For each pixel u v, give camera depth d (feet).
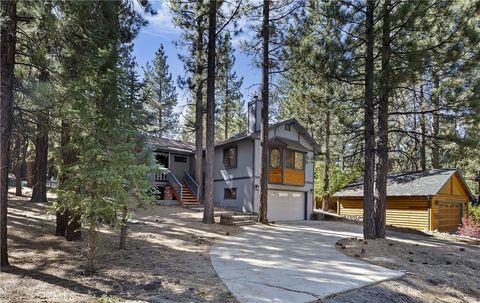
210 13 49.08
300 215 70.74
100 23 22.62
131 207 25.43
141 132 26.43
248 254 28.58
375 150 38.42
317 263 26.18
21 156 55.01
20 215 39.88
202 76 64.08
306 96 43.19
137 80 23.49
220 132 128.26
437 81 35.96
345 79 37.88
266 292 18.43
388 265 26.99
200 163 71.46
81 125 20.61
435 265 28.94
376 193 41.14
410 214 60.54
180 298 17.04
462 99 33.32
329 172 84.28
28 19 21.91
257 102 65.51
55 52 23.84
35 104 23.13
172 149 74.23
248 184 64.64
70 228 29.17
